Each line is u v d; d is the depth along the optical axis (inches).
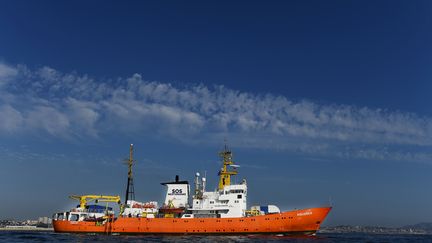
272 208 3228.3
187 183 3422.7
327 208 2952.8
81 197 3570.4
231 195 3166.8
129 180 3565.5
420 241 4200.3
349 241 3361.2
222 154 3420.3
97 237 3053.6
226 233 3011.8
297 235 2987.2
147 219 3169.3
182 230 3065.9
